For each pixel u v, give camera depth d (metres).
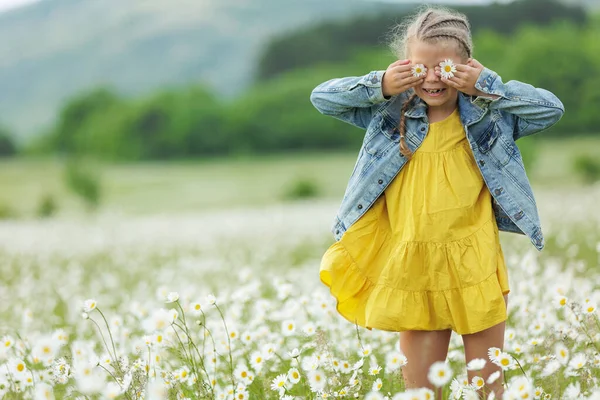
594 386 3.69
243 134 76.12
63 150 87.69
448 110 3.99
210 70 168.88
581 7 82.06
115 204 45.75
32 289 9.35
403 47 4.07
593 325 4.33
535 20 79.81
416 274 3.79
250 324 5.08
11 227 21.38
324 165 59.66
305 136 74.25
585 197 19.38
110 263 12.82
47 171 62.91
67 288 9.56
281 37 100.94
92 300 4.36
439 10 4.05
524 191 3.92
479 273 3.73
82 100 88.56
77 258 13.50
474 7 81.12
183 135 77.06
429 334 3.87
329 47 99.44
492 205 4.02
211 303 4.35
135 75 171.75
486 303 3.69
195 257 12.99
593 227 12.04
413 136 3.95
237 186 51.38
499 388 3.74
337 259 3.97
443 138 3.93
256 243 14.32
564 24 74.06
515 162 3.94
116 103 86.12
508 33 78.31
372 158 4.03
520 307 5.18
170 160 75.56
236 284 8.96
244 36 182.12
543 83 56.22
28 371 4.34
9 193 52.19
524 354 4.50
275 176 55.00
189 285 9.04
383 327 3.78
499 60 60.72
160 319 4.17
